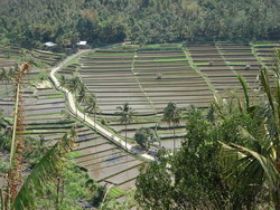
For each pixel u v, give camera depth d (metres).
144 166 22.19
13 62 165.38
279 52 18.03
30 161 64.62
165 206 19.72
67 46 195.25
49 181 14.41
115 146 99.12
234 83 146.88
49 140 97.12
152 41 198.00
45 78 150.38
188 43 191.25
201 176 18.83
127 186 76.75
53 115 117.62
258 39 190.88
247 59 170.38
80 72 161.12
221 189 18.56
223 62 168.00
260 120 18.22
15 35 199.38
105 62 172.12
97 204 67.06
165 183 19.91
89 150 95.81
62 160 14.74
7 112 117.12
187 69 162.00
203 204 18.91
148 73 159.12
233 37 192.50
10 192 15.65
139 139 97.81
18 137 16.58
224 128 18.89
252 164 16.31
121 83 148.62
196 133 19.42
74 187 69.00
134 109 124.00
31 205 14.08
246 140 17.09
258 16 197.50
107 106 127.19
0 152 85.81
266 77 16.98
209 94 137.62
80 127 109.50
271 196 15.50
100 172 83.81
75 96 132.88
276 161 16.09
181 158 19.56
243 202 18.19
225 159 17.14
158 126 111.44
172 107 99.50
